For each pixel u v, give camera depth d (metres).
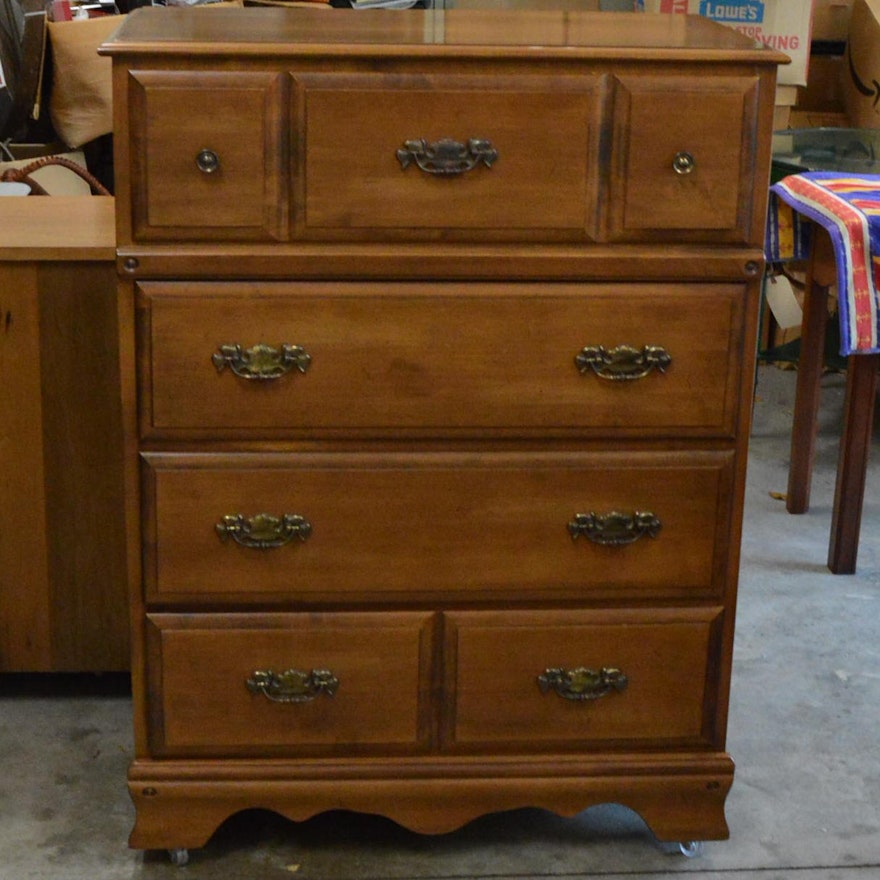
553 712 1.87
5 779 2.08
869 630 2.68
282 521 1.77
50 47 3.93
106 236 2.19
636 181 1.68
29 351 2.14
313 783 1.85
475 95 1.64
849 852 1.95
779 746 2.24
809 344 3.13
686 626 1.85
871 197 2.77
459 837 1.97
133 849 1.92
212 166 1.64
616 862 1.92
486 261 1.69
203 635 1.80
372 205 1.67
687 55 1.65
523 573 1.81
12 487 2.21
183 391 1.71
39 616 2.27
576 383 1.75
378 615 1.81
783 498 3.36
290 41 1.64
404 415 1.74
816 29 4.48
